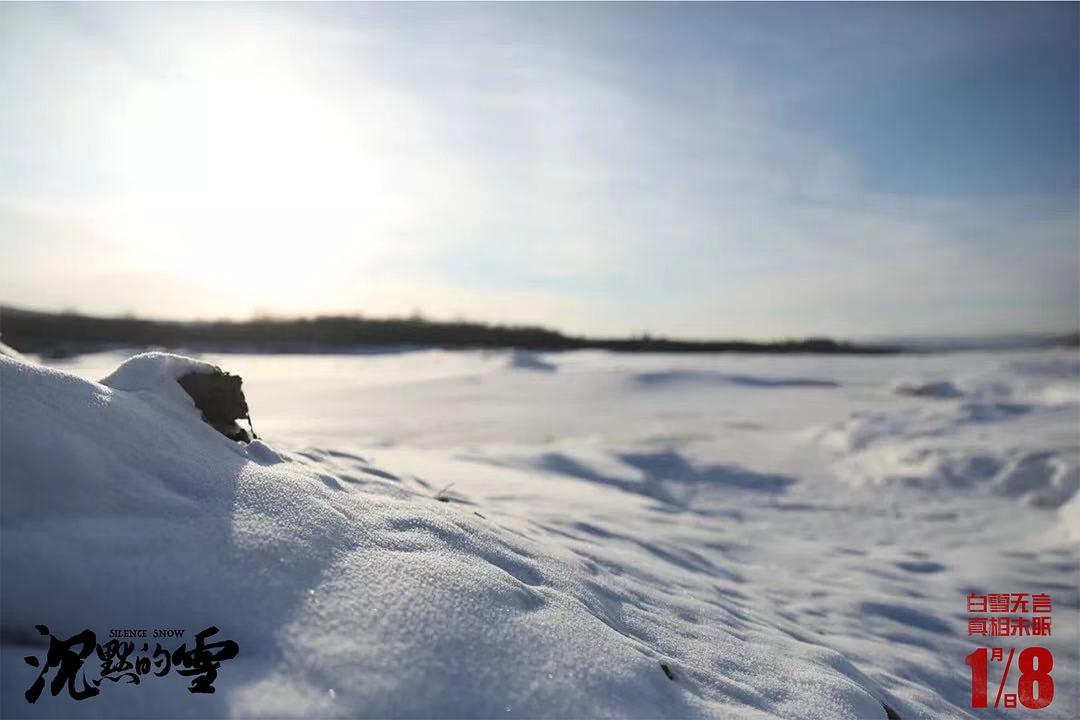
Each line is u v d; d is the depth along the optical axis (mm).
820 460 11930
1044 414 13680
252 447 2398
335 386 23828
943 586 6141
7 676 1301
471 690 1521
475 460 8969
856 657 3961
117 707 1280
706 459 11312
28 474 1557
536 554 2807
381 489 2994
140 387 2230
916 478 10250
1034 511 8773
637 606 2855
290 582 1637
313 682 1407
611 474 9656
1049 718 3916
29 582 1410
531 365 31672
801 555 6680
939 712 3281
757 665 2586
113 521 1595
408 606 1694
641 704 1737
